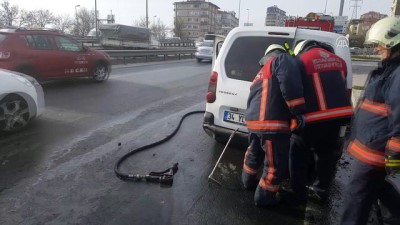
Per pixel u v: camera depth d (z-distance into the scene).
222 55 4.42
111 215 3.06
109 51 16.89
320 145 3.26
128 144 4.95
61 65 9.27
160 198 3.41
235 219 3.11
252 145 3.47
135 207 3.22
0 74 4.99
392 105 2.05
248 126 3.21
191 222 3.02
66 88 9.24
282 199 3.49
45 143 4.76
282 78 2.82
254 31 4.25
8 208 3.07
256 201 3.29
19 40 8.18
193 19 119.00
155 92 9.47
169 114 6.96
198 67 18.25
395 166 2.08
